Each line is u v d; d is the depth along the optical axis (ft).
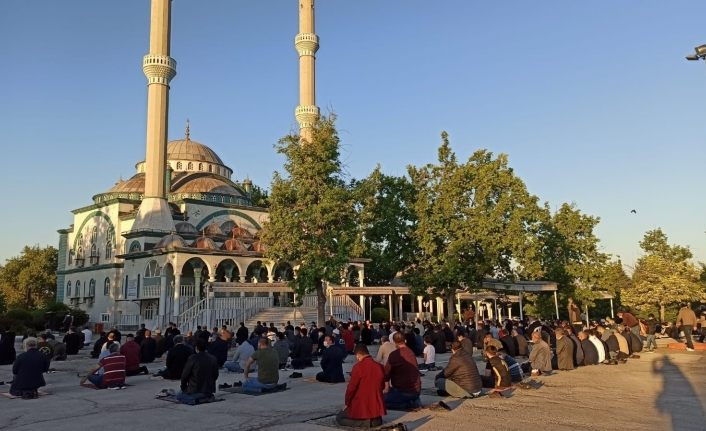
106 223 202.08
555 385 52.21
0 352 73.51
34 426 34.99
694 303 183.93
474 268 127.75
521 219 132.98
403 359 39.55
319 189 107.65
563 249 170.71
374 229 146.00
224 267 165.58
